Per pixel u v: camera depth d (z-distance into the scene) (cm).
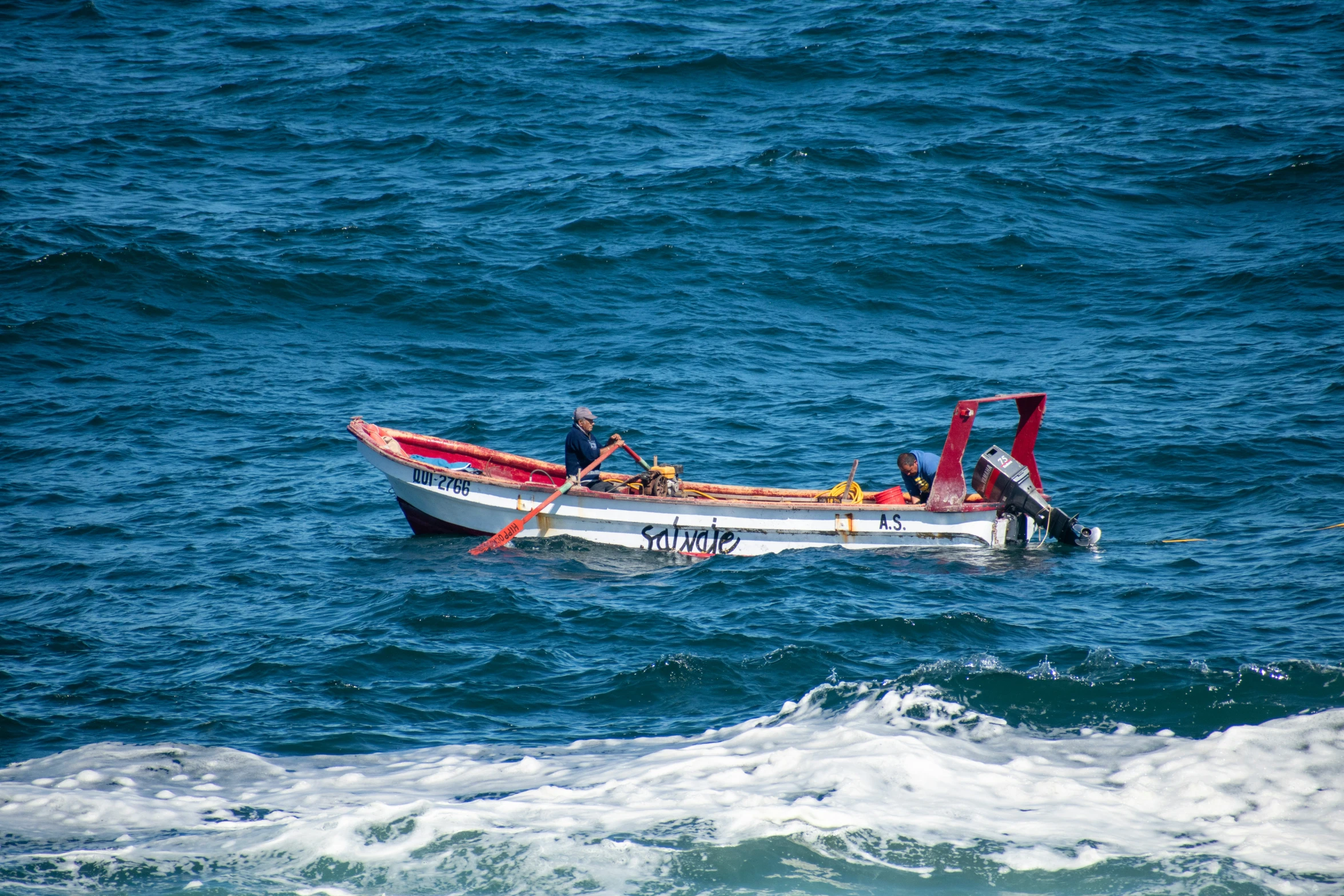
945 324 8206
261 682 3462
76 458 5928
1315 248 9000
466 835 2509
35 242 8844
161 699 3341
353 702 3306
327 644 3741
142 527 5078
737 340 7862
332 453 6134
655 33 15900
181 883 2353
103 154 11481
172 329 7862
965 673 3328
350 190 10719
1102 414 6438
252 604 4169
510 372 7356
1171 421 6269
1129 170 11031
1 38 15862
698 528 4903
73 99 13362
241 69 14638
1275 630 3706
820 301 8569
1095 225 9856
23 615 4072
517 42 15488
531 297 8506
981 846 2444
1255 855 2395
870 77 13862
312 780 2816
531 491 4997
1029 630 3800
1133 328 7906
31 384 6919
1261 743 2827
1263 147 11412
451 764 2903
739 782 2719
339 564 4662
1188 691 3169
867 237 9562
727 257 9200
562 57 14838
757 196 10419
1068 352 7569
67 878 2366
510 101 13288
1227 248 9269
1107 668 3356
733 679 3419
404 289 8538
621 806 2619
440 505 5056
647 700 3309
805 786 2683
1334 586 4112
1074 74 13762
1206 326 7838
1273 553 4547
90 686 3438
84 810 2647
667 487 5112
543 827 2536
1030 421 5138
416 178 11069
